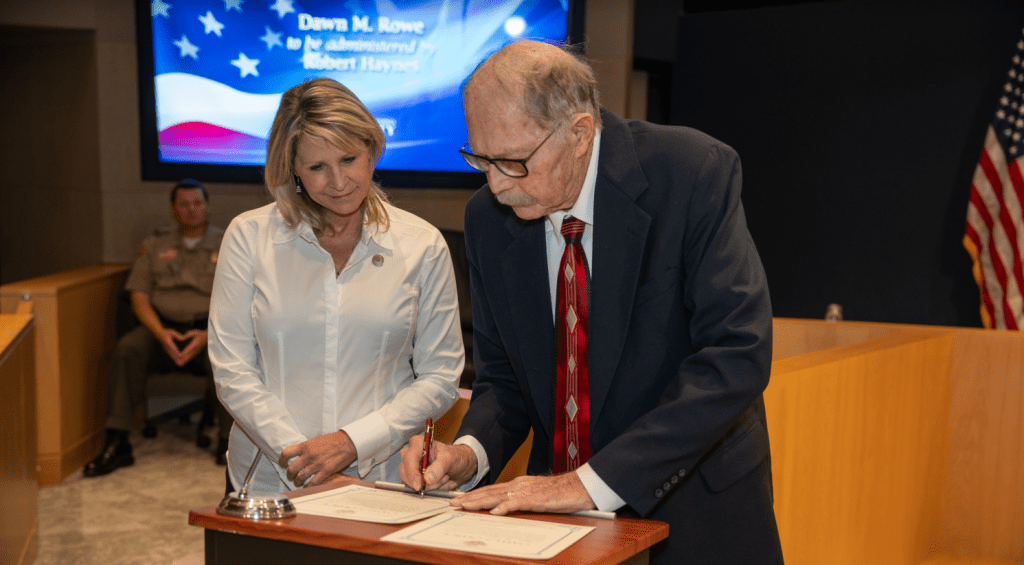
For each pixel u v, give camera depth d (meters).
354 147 1.50
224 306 1.66
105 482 3.76
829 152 5.41
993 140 4.52
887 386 2.44
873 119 5.23
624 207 1.23
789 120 5.56
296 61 4.95
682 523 1.23
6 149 5.74
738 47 5.72
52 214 5.48
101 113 5.06
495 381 1.44
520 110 1.09
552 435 1.32
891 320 5.25
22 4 4.88
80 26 5.00
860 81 5.26
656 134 1.27
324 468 1.48
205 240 4.30
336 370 1.64
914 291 5.15
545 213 1.20
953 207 4.97
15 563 2.54
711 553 1.22
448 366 1.73
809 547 2.10
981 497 2.90
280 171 1.56
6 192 5.82
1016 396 2.83
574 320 1.27
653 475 1.08
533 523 1.00
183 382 4.32
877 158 5.23
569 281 1.27
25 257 5.73
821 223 5.48
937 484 2.90
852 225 5.36
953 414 2.92
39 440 3.71
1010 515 2.85
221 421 4.02
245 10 4.89
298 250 1.65
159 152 4.95
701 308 1.17
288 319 1.63
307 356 1.64
